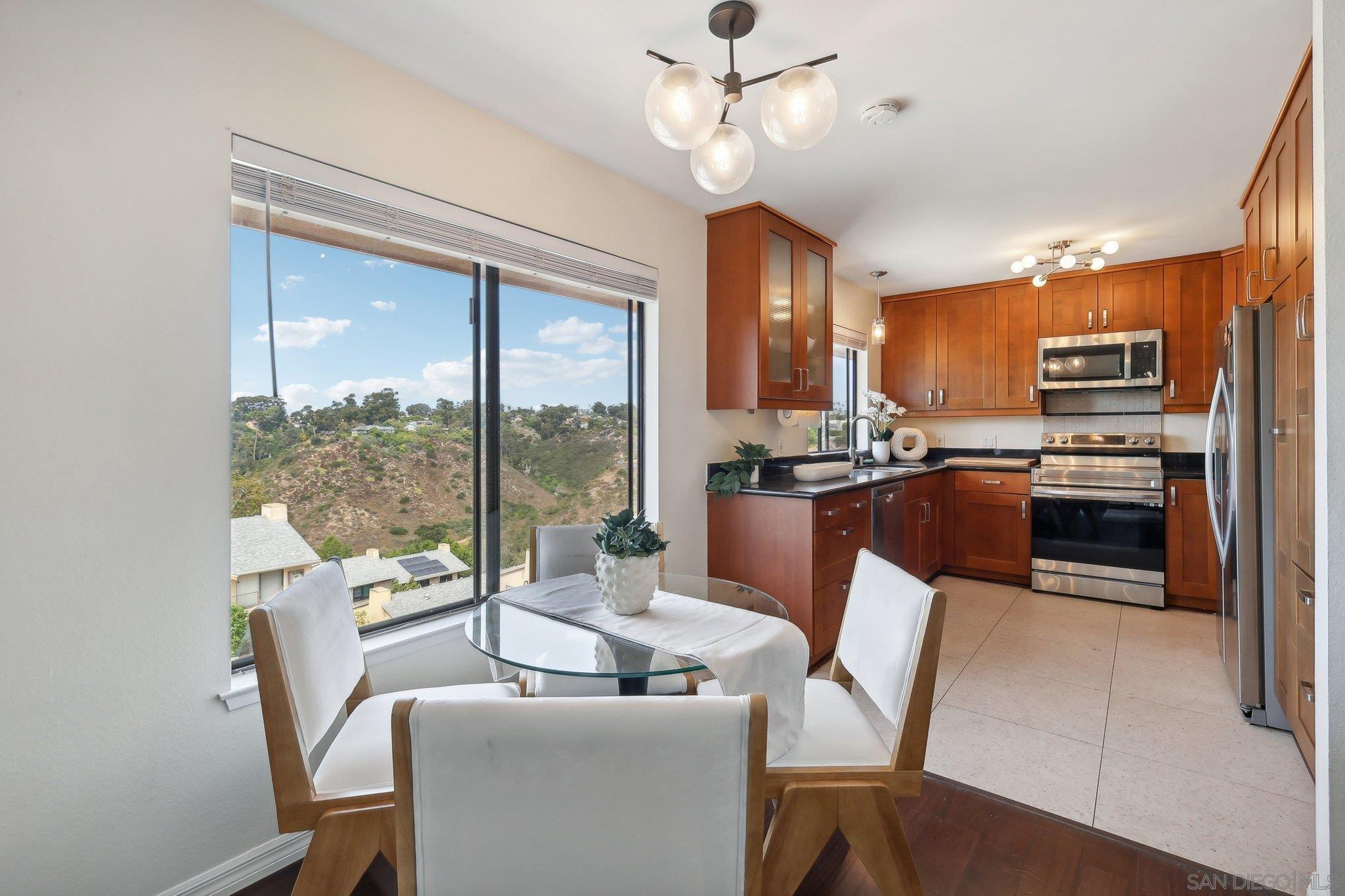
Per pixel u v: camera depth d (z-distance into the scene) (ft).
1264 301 7.64
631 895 2.25
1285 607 6.91
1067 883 5.03
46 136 4.09
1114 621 11.66
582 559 7.08
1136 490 12.74
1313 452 5.72
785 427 12.84
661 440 9.41
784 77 4.33
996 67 6.04
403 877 2.21
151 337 4.56
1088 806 6.00
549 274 7.67
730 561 10.13
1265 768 6.58
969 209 10.01
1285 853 5.30
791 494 9.34
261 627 3.68
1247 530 7.48
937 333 15.97
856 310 15.49
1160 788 6.25
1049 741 7.22
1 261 3.93
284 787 3.73
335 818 3.75
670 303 9.55
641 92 6.55
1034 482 13.88
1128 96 6.56
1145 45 5.67
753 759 2.23
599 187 8.36
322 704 4.11
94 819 4.33
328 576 4.73
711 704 2.24
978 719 7.76
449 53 5.86
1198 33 5.49
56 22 4.13
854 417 15.57
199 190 4.80
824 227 10.86
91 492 4.30
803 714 4.62
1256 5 5.11
